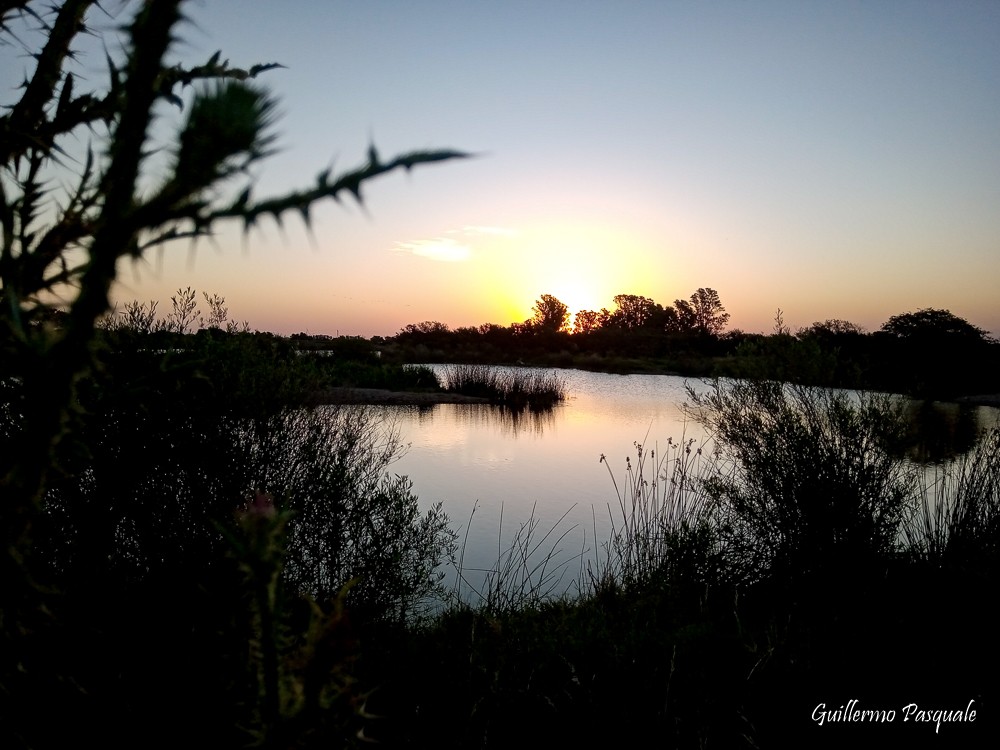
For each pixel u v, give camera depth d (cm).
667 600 494
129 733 181
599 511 796
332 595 387
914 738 298
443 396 2239
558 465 1080
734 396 612
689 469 725
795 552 536
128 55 51
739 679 352
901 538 599
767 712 320
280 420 405
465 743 288
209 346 392
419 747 284
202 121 43
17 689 107
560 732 304
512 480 962
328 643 73
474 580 568
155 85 51
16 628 74
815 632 406
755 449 578
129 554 333
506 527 725
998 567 475
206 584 302
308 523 406
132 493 336
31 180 72
